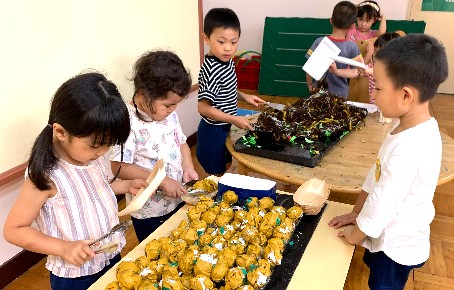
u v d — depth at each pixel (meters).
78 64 1.79
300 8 4.23
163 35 2.36
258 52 4.54
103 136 0.81
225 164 1.98
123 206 2.21
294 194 1.14
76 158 0.89
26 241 0.86
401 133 0.94
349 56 2.40
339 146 1.57
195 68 2.78
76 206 0.95
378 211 0.92
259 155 1.48
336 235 1.03
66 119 0.80
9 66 1.47
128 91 2.13
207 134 1.90
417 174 0.92
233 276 0.81
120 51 2.03
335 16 2.37
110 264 1.06
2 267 1.67
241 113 2.39
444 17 3.96
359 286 1.61
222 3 4.48
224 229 0.98
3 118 1.49
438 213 2.16
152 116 1.19
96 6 1.83
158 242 0.94
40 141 0.87
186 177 1.36
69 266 0.98
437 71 0.88
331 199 1.60
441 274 1.70
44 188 0.88
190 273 0.86
